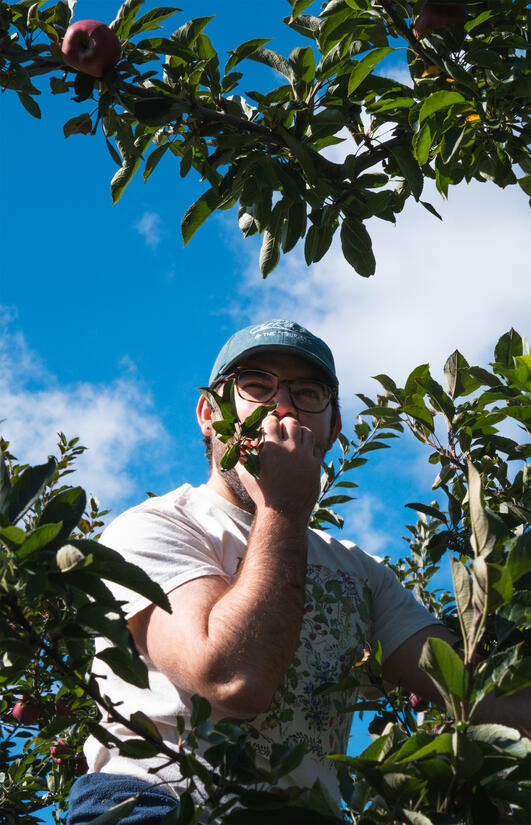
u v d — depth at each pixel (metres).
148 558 2.08
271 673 1.84
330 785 2.04
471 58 2.50
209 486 2.45
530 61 2.53
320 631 2.16
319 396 2.50
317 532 2.45
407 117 2.70
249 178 2.69
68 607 1.55
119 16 2.48
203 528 2.25
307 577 2.24
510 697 2.02
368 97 2.70
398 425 2.69
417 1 2.58
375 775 1.44
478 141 2.77
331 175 2.70
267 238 2.87
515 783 1.44
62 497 1.61
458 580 1.46
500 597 1.39
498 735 1.40
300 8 2.68
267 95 2.59
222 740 1.52
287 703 2.02
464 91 2.56
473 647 1.42
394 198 2.97
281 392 2.47
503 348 2.39
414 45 2.60
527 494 2.44
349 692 2.19
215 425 2.02
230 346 2.57
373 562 2.45
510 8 2.59
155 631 1.96
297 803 1.51
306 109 2.62
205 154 2.72
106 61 2.42
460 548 2.45
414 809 1.44
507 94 2.56
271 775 1.49
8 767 3.62
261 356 2.49
